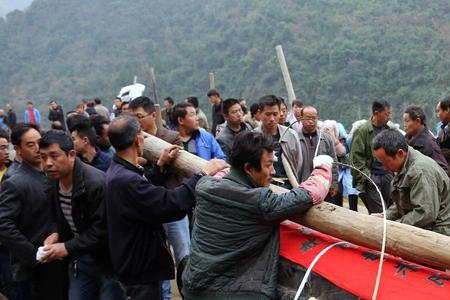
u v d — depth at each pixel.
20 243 3.75
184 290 3.05
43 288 3.90
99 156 4.49
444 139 5.94
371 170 6.01
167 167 4.01
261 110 4.96
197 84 61.47
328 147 5.28
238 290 2.85
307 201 2.82
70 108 76.25
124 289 3.45
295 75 45.22
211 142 5.25
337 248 2.85
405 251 2.54
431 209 3.36
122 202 3.28
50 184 3.93
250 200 2.77
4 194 3.81
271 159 2.88
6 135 4.84
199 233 2.96
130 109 4.57
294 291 2.95
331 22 51.22
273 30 56.59
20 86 86.38
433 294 2.46
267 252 2.90
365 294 2.61
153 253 3.38
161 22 86.94
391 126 5.97
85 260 3.67
